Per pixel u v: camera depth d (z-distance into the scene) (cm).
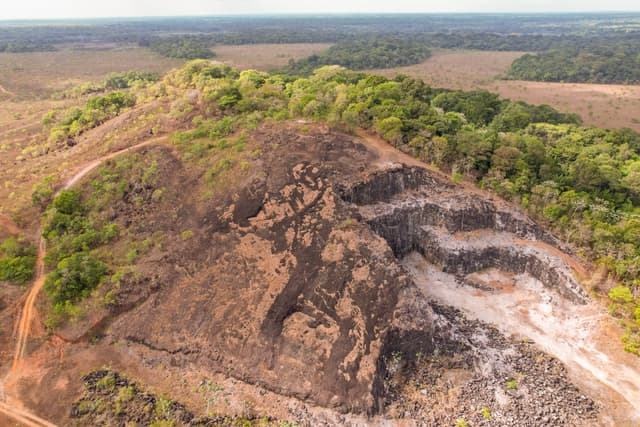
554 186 6109
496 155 6328
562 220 5578
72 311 4325
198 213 5075
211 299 4262
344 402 3534
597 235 5184
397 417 3544
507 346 4347
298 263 4350
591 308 4688
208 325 4091
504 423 3550
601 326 4509
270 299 4119
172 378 3856
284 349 3853
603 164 7331
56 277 4516
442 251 5394
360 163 5803
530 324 4653
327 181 5166
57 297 4384
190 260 4625
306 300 4081
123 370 3934
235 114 6975
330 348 3778
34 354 4094
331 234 4572
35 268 4953
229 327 4038
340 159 5772
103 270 4625
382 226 5400
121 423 3453
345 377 3625
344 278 4175
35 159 7612
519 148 6919
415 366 3969
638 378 3994
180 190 5438
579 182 6506
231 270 4438
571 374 4041
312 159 5581
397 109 7081
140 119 7581
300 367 3744
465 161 6281
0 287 4694
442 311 4788
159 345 4059
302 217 4759
